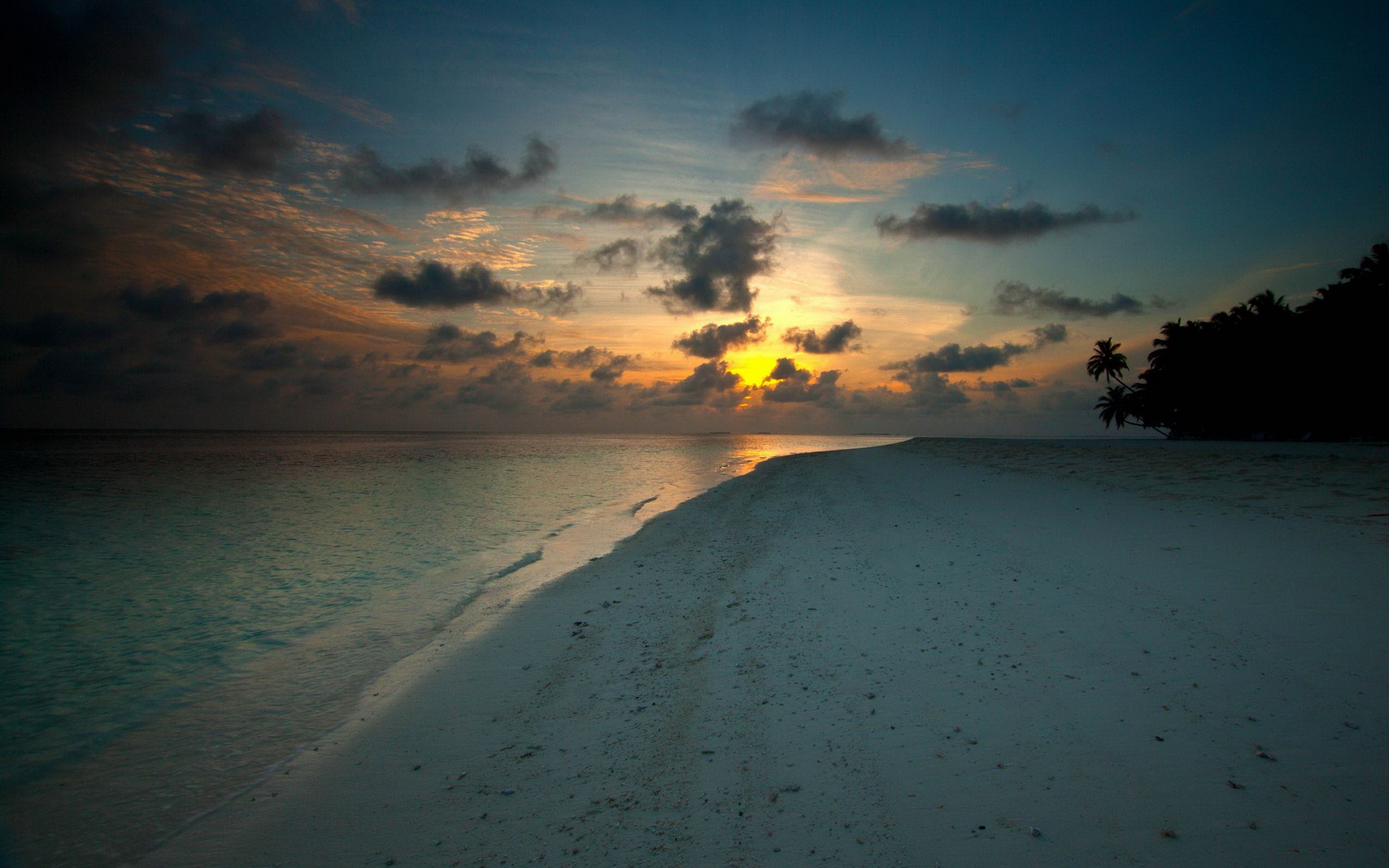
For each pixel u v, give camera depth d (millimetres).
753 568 9578
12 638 8070
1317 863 2932
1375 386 35844
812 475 25516
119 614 9102
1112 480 15367
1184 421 52312
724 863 3260
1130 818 3361
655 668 6027
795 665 5785
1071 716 4473
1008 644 5828
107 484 30219
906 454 34719
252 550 13648
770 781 3996
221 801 4348
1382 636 5262
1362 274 38219
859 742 4367
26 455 62062
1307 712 4258
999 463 23109
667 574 9734
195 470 40375
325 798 4254
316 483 30156
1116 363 70312
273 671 6801
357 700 5902
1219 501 11242
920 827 3426
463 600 9203
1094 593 6957
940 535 10836
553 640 7078
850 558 9695
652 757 4434
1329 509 9570
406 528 16250
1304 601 6113
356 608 9102
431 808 4023
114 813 4262
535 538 14297
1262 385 41875
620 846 3479
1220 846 3092
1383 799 3354
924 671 5418
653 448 85375
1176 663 5117
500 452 71438
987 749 4141
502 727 5090
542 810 3898
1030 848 3189
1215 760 3822
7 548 14367
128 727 5574
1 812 4297
